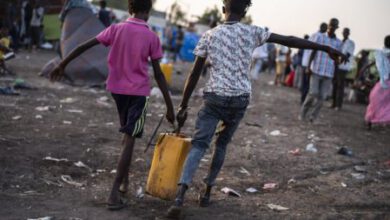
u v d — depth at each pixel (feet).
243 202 17.37
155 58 15.16
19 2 71.31
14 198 15.49
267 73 107.65
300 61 61.00
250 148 25.62
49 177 17.76
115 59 15.21
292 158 24.45
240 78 14.76
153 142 24.25
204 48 14.85
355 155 26.84
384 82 34.47
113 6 108.47
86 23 40.83
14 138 22.06
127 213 15.17
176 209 14.58
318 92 35.53
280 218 16.03
